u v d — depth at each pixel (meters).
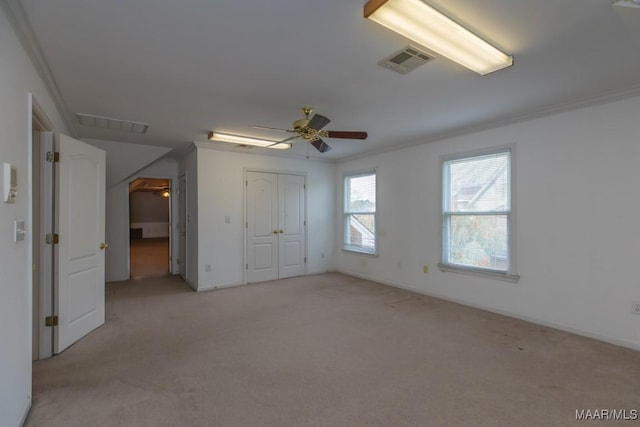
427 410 2.09
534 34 2.04
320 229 6.50
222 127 4.12
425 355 2.87
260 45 2.18
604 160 3.15
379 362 2.74
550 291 3.54
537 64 2.46
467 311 4.09
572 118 3.36
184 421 1.98
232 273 5.45
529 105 3.37
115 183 5.34
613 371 2.57
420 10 1.71
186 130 4.29
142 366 2.67
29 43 2.03
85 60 2.36
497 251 4.04
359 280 5.87
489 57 2.23
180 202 6.27
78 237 3.23
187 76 2.64
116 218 5.93
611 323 3.12
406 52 2.28
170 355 2.88
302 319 3.81
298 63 2.44
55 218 2.94
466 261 4.39
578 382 2.41
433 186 4.77
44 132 2.92
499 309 3.99
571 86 2.88
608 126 3.12
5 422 1.63
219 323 3.68
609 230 3.13
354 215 6.30
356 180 6.26
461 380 2.45
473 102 3.27
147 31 2.00
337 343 3.13
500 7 1.77
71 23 1.91
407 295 4.86
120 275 5.96
